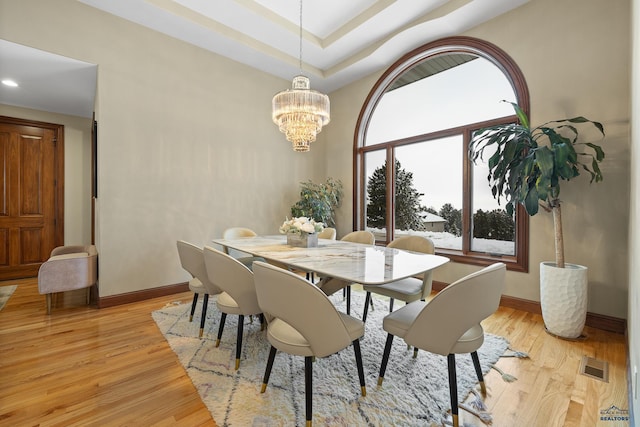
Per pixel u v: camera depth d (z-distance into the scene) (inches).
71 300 120.0
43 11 97.8
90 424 51.0
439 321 47.3
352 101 175.5
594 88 91.4
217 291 80.0
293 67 156.3
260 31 131.4
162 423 51.5
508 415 53.4
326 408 55.0
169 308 109.5
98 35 108.3
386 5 115.9
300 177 179.5
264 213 161.6
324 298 46.1
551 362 71.4
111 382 63.5
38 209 158.4
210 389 60.7
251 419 52.0
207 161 138.9
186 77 131.5
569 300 82.4
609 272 88.5
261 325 90.5
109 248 111.3
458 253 129.7
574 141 87.9
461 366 70.0
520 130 90.4
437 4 113.5
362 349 78.7
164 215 125.5
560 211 90.8
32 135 156.7
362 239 115.8
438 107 139.3
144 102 119.5
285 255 77.8
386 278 54.4
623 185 86.4
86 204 173.5
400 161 156.3
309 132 101.0
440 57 138.3
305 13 126.3
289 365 70.4
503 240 118.1
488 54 116.6
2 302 116.9
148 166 120.8
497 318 99.7
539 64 102.6
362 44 142.1
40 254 158.7
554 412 54.1
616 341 81.9
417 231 149.0
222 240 109.1
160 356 74.8
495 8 109.2
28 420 51.7
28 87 129.0
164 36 124.9
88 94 137.4
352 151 176.1
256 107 157.5
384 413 53.9
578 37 94.4
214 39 129.6
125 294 114.9
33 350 77.4
